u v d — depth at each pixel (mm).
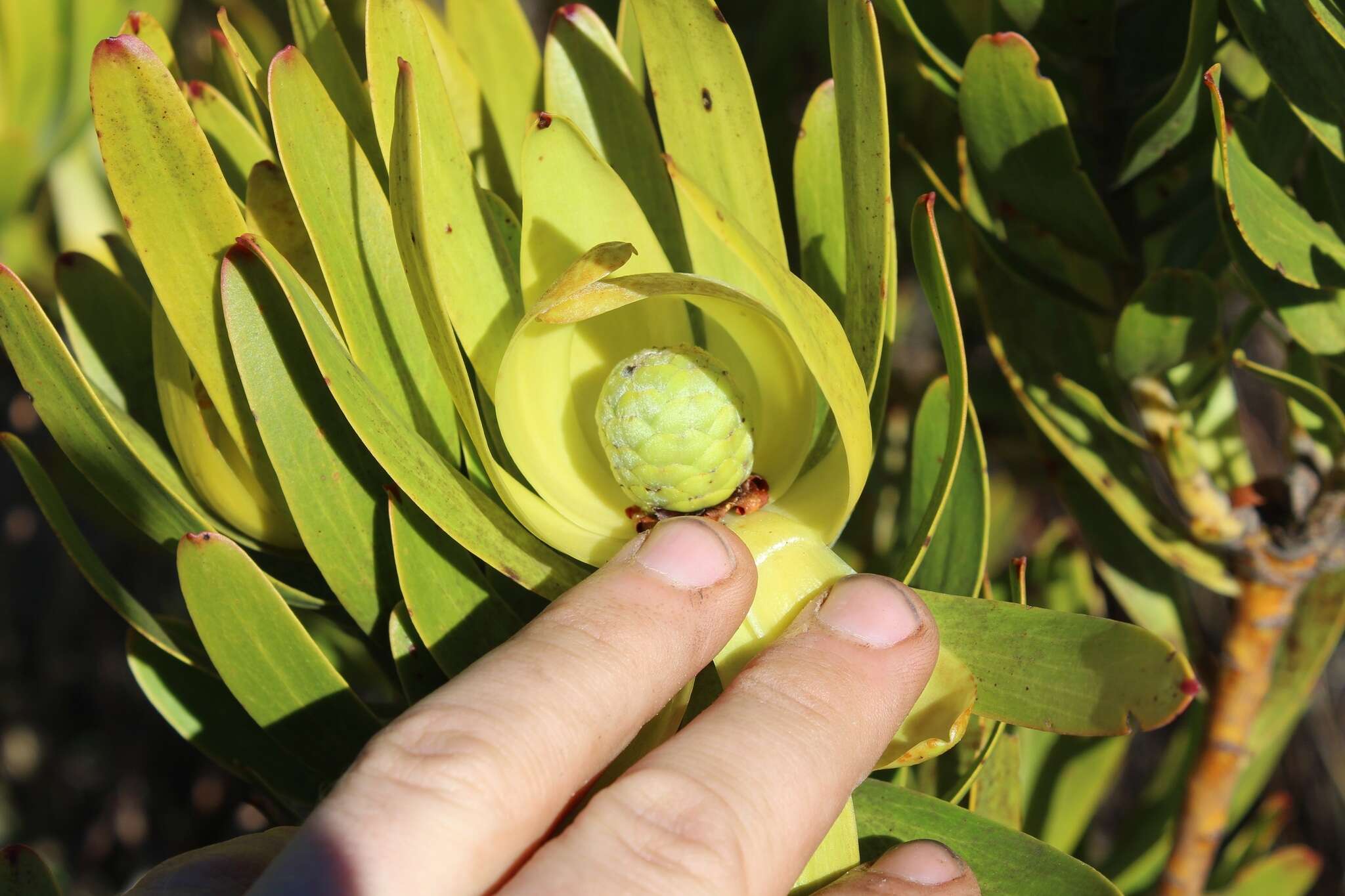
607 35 303
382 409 268
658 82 287
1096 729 263
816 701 263
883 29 363
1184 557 323
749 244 244
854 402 258
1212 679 336
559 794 259
